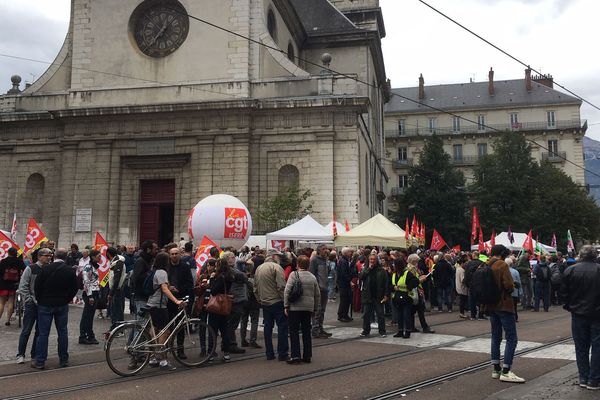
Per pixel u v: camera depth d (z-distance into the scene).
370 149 35.38
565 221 52.16
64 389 7.75
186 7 28.84
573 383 7.59
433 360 9.56
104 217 27.92
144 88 28.55
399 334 12.58
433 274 18.78
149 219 28.34
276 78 27.77
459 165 70.62
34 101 30.02
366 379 8.12
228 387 7.71
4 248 14.29
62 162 28.77
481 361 9.41
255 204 27.00
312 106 26.86
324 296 13.02
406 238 18.27
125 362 8.65
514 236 26.53
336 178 26.64
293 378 8.28
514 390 7.24
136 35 29.55
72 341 12.10
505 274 7.88
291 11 33.47
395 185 71.44
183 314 9.44
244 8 28.25
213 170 27.19
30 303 9.77
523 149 55.28
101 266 14.00
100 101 28.89
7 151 29.92
